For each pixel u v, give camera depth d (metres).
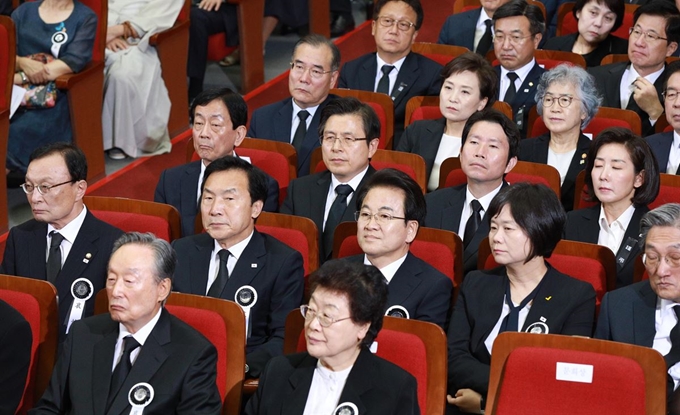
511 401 7.71
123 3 18.06
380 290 7.50
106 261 10.23
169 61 18.38
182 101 19.00
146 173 17.06
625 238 10.45
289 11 21.66
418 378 8.10
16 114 16.05
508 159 10.91
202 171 12.12
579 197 11.68
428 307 9.44
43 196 10.10
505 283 9.30
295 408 7.64
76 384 8.25
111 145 17.52
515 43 15.16
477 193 11.07
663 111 14.48
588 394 7.57
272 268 9.95
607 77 15.32
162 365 8.16
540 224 8.86
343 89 14.55
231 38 19.95
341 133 11.29
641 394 7.49
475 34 17.98
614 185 10.43
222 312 8.68
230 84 20.84
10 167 16.03
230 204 9.78
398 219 9.33
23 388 8.73
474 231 10.86
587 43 16.89
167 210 10.77
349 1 23.55
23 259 10.37
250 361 9.38
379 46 15.78
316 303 7.43
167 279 8.30
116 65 17.27
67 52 16.17
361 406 7.46
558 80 12.49
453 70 13.02
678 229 8.56
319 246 11.37
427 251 10.05
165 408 8.04
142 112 17.47
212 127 11.92
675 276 8.54
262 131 14.05
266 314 9.94
